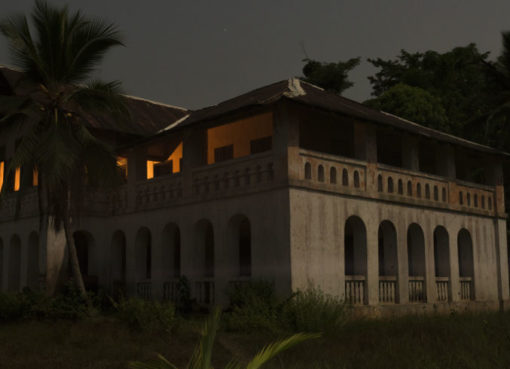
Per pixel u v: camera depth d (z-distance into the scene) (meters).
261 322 14.32
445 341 11.95
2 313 17.56
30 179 19.78
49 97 19.25
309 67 42.19
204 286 19.16
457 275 21.86
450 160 22.44
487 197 24.28
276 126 16.81
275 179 16.66
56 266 22.00
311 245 16.58
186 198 19.78
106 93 19.05
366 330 14.06
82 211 22.95
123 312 15.39
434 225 21.14
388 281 19.05
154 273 20.97
